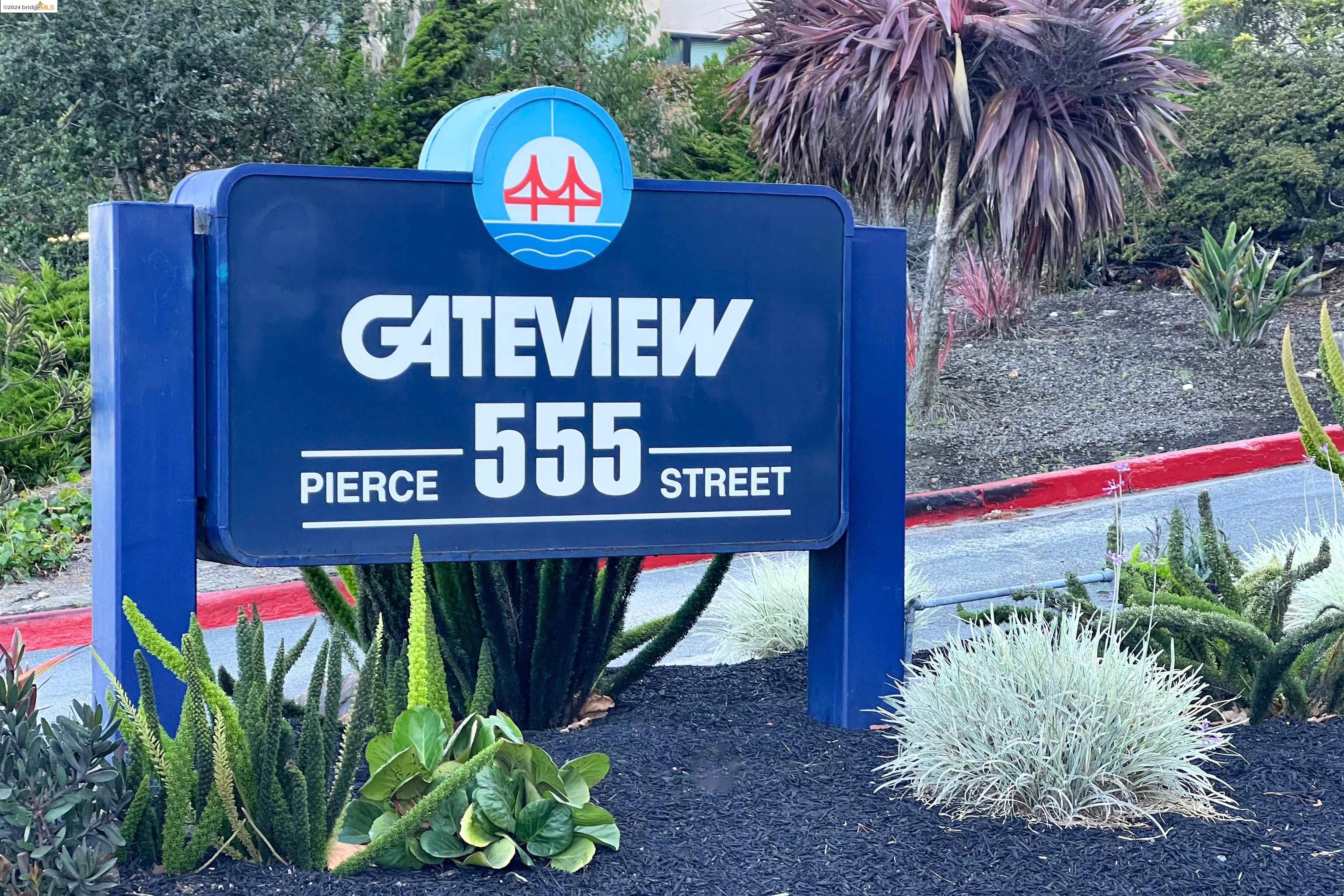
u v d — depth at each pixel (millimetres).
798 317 4355
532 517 4125
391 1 16734
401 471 3980
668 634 4867
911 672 4559
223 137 14281
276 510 3861
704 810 3652
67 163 13570
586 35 16328
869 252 4516
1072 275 13539
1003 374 14336
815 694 4684
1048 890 3148
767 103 12758
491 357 4051
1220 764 3988
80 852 2748
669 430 4250
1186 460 11422
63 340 11156
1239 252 14867
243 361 3803
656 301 4203
